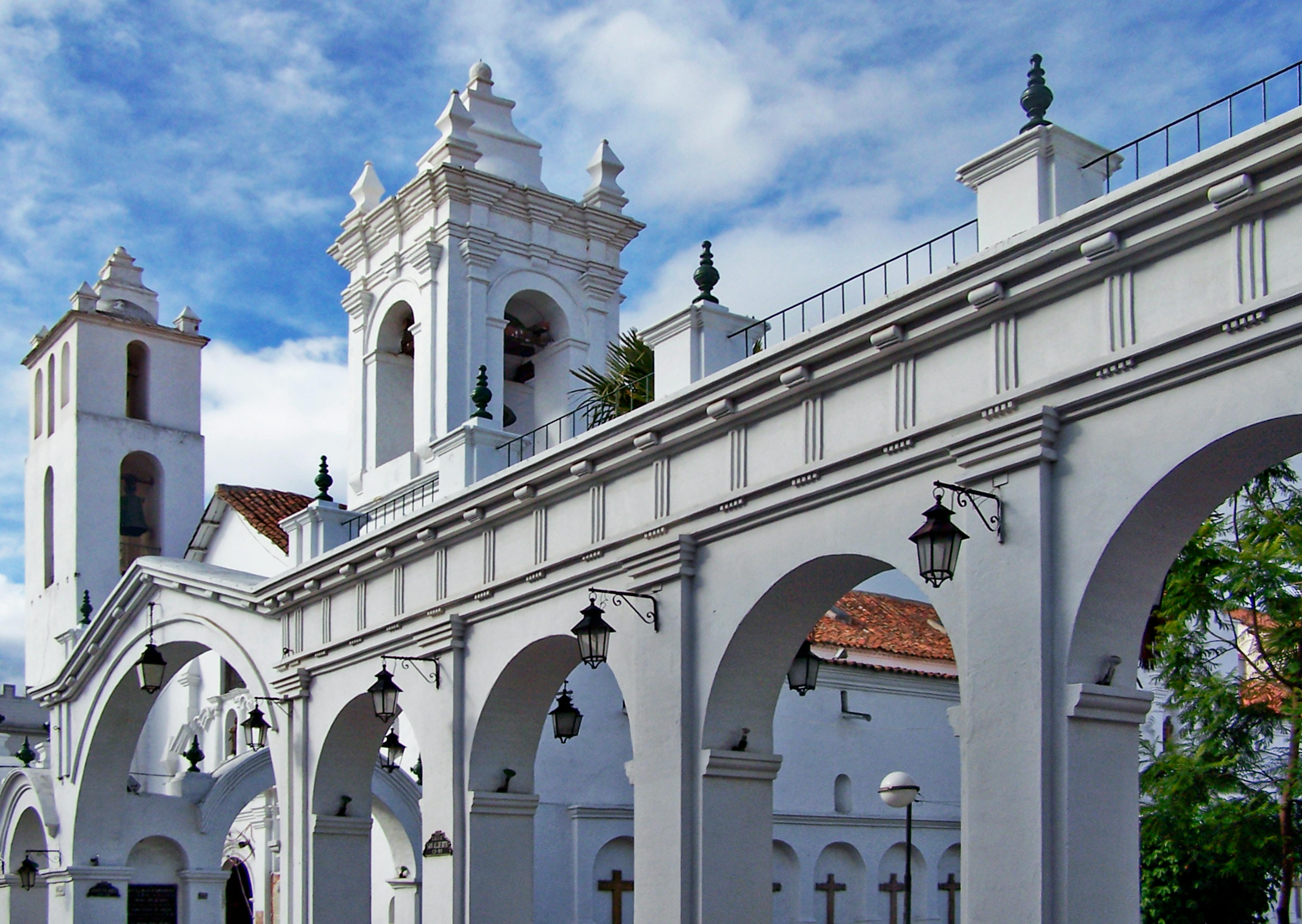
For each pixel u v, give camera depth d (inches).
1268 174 397.7
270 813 1325.0
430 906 720.3
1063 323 457.1
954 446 479.5
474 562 722.2
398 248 1149.7
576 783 986.7
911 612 1273.4
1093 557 441.4
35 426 1713.8
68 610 1542.8
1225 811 713.0
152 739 1529.3
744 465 566.9
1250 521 712.4
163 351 1659.7
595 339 1155.3
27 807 1202.0
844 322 511.8
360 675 812.0
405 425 1161.4
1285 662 711.7
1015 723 453.7
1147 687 1067.9
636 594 606.9
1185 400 422.6
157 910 1128.2
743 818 577.9
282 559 1309.1
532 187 1147.9
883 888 1106.1
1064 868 435.8
